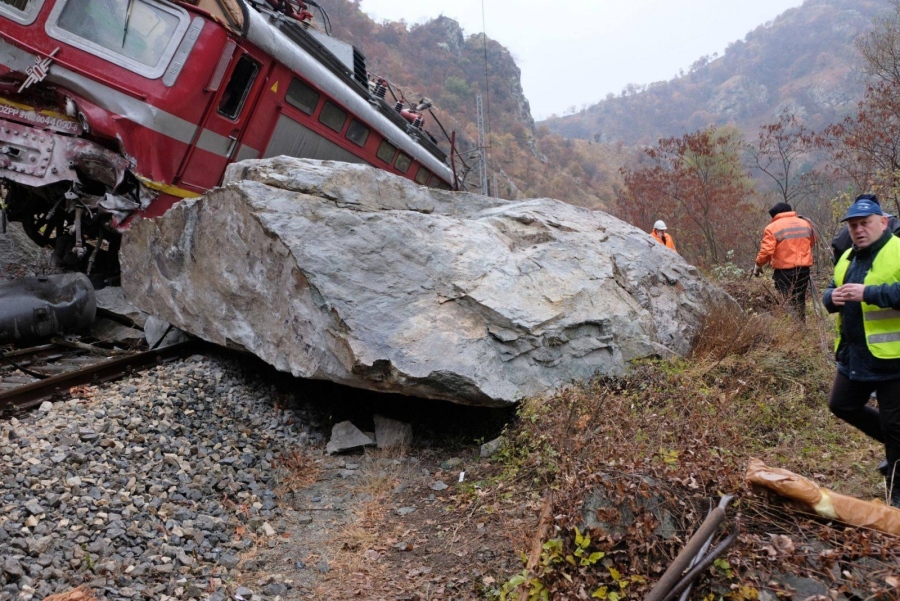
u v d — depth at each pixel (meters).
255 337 5.62
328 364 4.97
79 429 4.60
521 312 5.23
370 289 4.97
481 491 4.35
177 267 6.40
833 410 3.85
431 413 5.75
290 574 3.70
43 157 7.36
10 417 4.91
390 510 4.42
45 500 3.75
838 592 2.57
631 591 2.85
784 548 2.77
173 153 7.59
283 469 4.92
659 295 6.81
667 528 2.99
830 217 11.88
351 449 5.29
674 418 4.56
